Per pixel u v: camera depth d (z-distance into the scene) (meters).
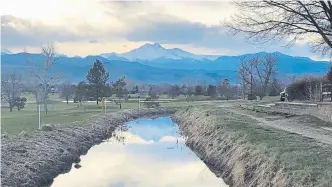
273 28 18.59
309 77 46.28
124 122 53.44
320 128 23.81
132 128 46.62
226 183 18.94
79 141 30.83
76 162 25.66
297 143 18.20
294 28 18.30
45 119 43.84
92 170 23.36
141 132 42.69
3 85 65.69
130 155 28.30
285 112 32.94
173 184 19.83
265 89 76.06
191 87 112.50
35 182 18.52
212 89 96.50
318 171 12.96
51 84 78.81
